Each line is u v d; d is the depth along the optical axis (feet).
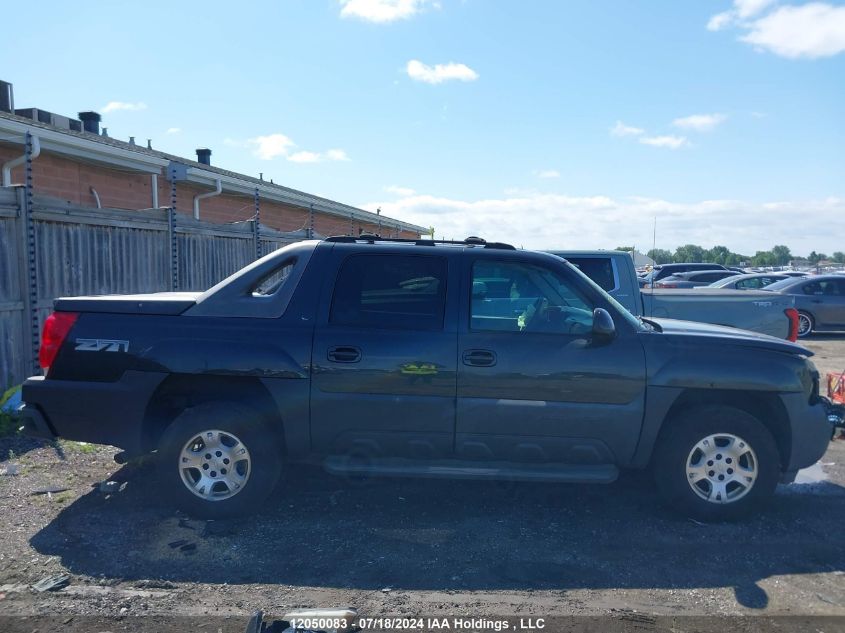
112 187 43.86
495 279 16.70
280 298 16.55
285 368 15.89
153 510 16.65
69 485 18.19
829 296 59.62
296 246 17.19
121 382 16.02
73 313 16.39
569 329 16.46
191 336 16.07
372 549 14.83
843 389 28.73
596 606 12.58
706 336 16.67
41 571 13.58
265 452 16.05
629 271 28.89
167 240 32.76
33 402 16.19
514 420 15.99
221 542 15.01
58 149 36.70
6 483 18.22
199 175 46.62
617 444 16.20
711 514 16.31
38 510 16.52
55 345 16.22
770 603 12.82
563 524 16.34
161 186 48.37
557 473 16.22
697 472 16.33
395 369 15.93
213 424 15.81
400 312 16.43
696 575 13.88
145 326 16.20
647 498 18.04
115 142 42.34
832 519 16.87
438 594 12.94
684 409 16.69
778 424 16.94
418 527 16.02
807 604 12.81
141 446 16.21
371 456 16.53
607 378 15.97
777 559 14.65
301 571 13.79
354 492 18.12
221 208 55.47
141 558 14.21
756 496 16.25
